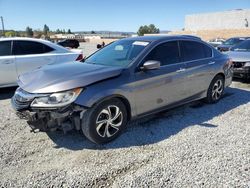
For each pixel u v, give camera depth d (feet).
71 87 11.76
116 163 11.20
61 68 14.07
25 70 22.75
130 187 9.62
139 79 13.70
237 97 21.20
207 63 17.94
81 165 11.07
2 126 15.24
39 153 12.12
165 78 14.98
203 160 11.33
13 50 22.45
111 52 15.99
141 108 14.16
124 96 13.14
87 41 194.29
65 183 9.88
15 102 12.68
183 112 17.44
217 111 17.71
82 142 13.15
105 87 12.46
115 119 13.15
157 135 13.88
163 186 9.63
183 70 16.05
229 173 10.38
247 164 11.02
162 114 17.02
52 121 11.73
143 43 15.21
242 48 29.48
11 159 11.57
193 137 13.61
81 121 12.17
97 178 10.18
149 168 10.79
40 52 23.59
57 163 11.26
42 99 11.62
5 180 10.07
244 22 176.04
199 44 17.93
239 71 25.63
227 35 140.97
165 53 15.44
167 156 11.71
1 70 21.81
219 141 13.14
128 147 12.60
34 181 10.00
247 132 14.24
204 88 18.13
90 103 11.97
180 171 10.53
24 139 13.53
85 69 13.52
